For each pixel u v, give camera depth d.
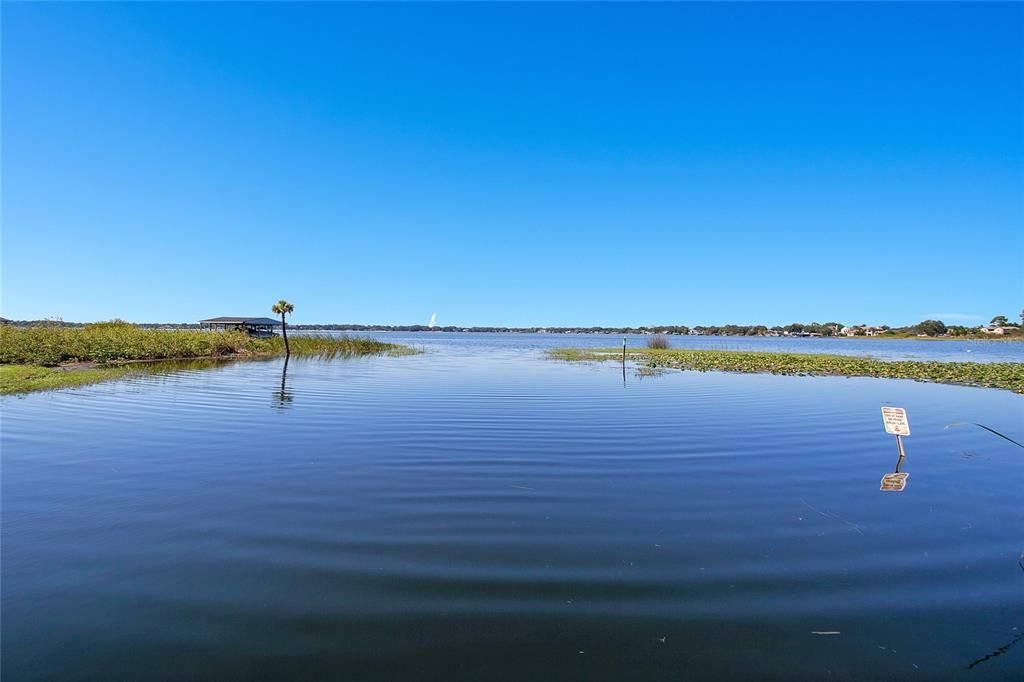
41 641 4.29
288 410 14.91
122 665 4.01
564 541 6.22
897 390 21.20
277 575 5.34
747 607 4.86
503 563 5.64
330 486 8.14
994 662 4.14
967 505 7.66
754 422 13.76
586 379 24.19
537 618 4.64
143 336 36.81
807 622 4.64
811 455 10.49
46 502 7.37
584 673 3.96
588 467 9.34
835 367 30.66
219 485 8.16
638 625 4.57
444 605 4.82
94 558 5.69
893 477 9.05
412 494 7.80
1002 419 14.98
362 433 11.93
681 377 25.50
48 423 12.80
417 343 84.06
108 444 10.77
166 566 5.52
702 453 10.48
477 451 10.38
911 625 4.62
